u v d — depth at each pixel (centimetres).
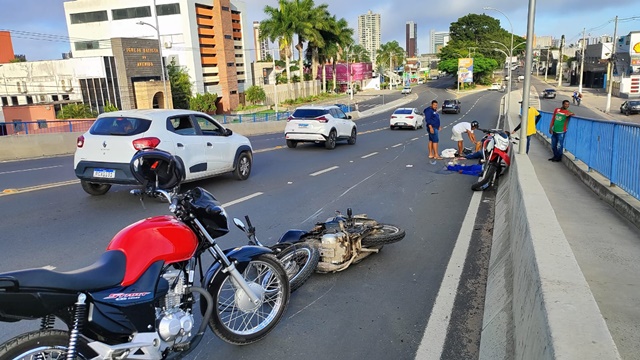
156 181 338
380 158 1587
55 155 1728
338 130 1930
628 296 402
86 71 5500
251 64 8638
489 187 1024
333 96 9119
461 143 1525
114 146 868
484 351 368
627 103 4825
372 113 5688
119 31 7631
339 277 532
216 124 1094
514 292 393
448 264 569
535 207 453
